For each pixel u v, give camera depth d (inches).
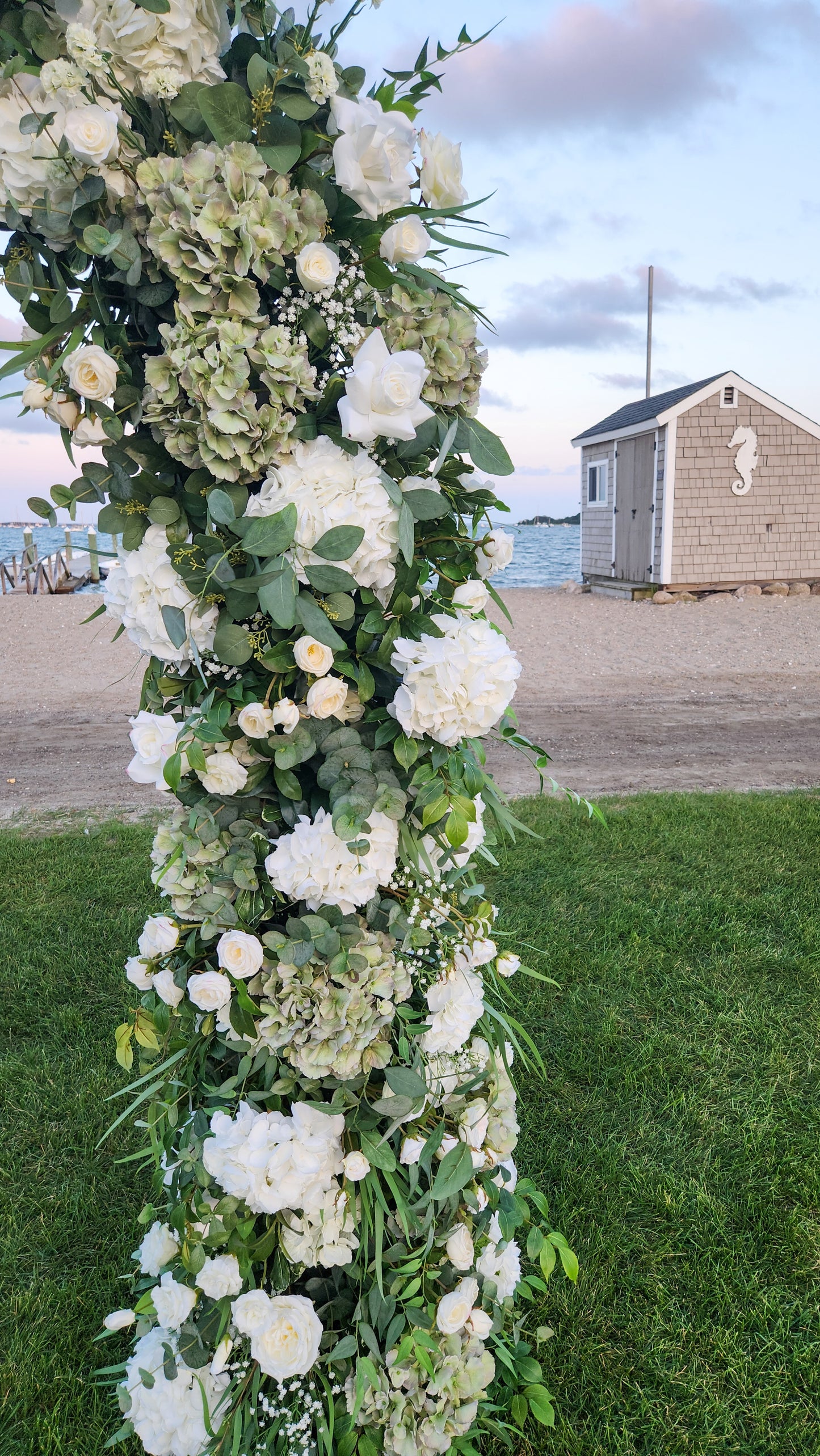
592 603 663.8
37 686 410.6
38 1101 113.4
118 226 45.5
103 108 44.3
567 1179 99.3
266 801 54.0
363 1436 59.5
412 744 51.0
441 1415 60.5
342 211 49.7
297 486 46.9
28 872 183.5
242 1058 55.6
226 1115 55.8
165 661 55.0
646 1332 81.0
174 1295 57.8
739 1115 109.5
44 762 285.3
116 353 47.7
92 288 46.4
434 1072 61.2
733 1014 129.8
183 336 45.0
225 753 51.1
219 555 45.5
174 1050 60.1
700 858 186.2
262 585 44.5
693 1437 72.1
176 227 43.4
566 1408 74.5
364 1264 60.2
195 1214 56.4
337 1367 60.8
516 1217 66.0
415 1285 57.9
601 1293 84.7
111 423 46.2
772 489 649.6
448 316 51.6
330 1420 57.6
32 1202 98.2
